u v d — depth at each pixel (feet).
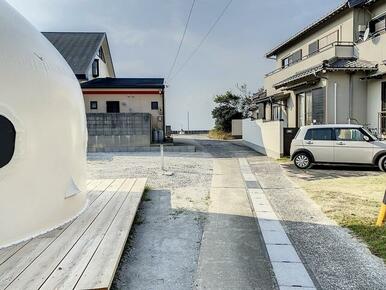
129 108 66.59
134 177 31.53
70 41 80.89
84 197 17.57
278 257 13.46
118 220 15.76
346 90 44.50
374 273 11.94
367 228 16.37
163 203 22.24
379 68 41.63
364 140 34.81
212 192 25.41
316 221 17.93
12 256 11.42
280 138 45.42
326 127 36.22
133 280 11.75
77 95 16.02
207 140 85.10
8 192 12.12
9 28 12.60
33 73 12.71
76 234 13.69
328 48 47.16
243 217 19.01
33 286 9.37
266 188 26.66
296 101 56.08
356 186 26.55
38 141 12.94
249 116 99.40
